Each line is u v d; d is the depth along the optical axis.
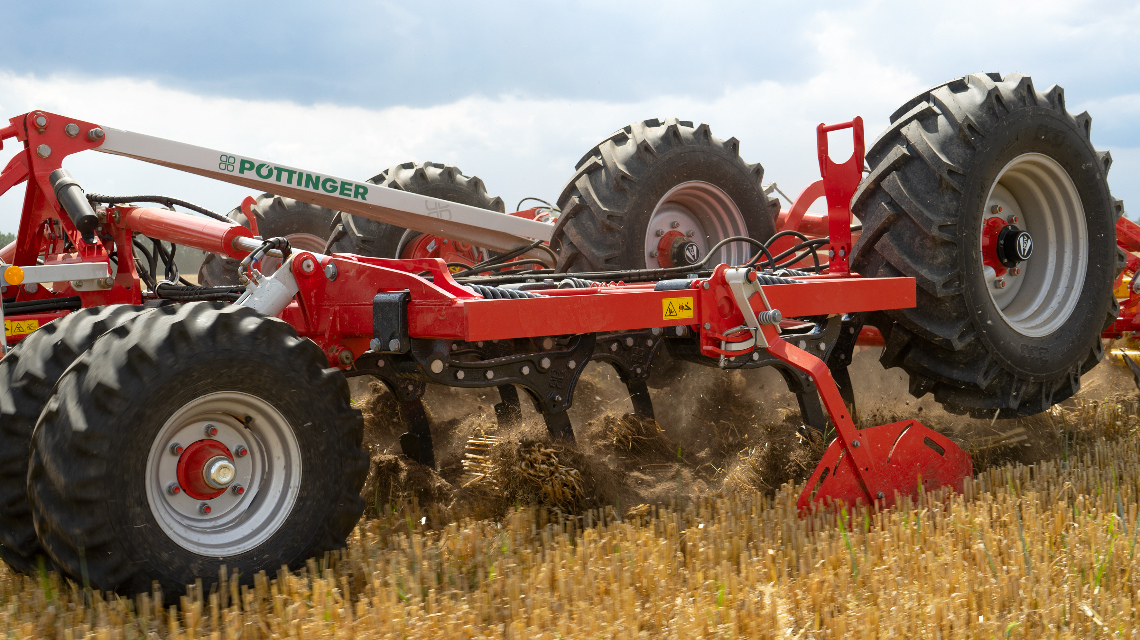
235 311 2.10
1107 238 4.09
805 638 1.92
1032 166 3.88
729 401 3.95
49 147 3.31
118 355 1.90
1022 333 3.77
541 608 1.93
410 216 4.64
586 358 3.11
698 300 2.95
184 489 2.03
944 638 1.91
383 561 2.21
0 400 2.12
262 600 2.00
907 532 2.48
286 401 2.10
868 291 3.35
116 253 3.36
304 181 4.18
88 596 1.89
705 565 2.31
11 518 2.08
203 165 3.82
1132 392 4.80
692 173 4.78
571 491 2.85
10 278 2.64
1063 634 1.91
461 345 3.10
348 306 2.59
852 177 3.49
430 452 3.35
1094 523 2.54
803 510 2.73
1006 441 3.78
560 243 4.84
